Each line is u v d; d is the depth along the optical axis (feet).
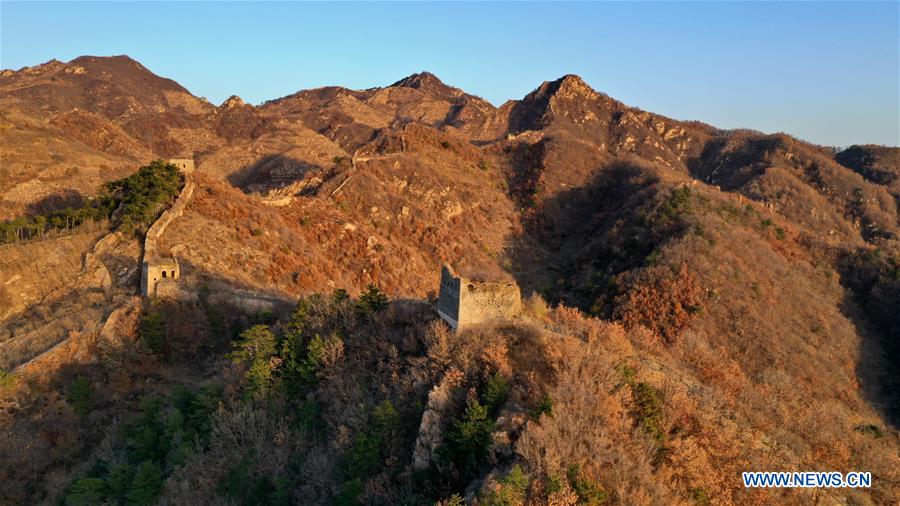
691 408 93.40
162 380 137.69
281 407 109.70
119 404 129.29
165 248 181.68
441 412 89.61
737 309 209.05
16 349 142.51
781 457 92.53
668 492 74.74
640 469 75.46
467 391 92.12
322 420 105.19
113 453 113.80
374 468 89.10
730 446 88.43
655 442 82.17
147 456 110.73
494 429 82.69
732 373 156.76
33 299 167.32
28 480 110.63
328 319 127.03
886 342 231.09
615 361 97.86
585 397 84.38
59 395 128.77
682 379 112.68
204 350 149.38
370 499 82.79
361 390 104.63
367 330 120.26
